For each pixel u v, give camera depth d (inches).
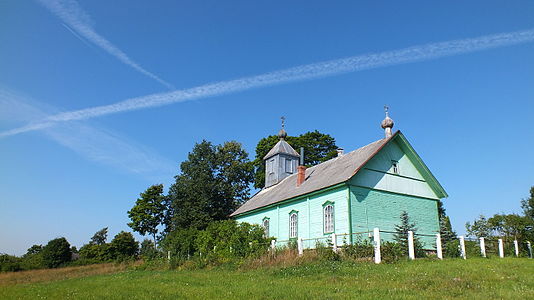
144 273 948.0
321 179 1085.8
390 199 1000.2
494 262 655.8
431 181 1105.4
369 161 987.9
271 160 1571.1
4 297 553.0
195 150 1855.3
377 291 433.4
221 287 524.7
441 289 436.5
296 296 417.4
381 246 719.7
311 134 2043.6
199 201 1720.0
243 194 1913.1
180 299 443.8
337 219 941.8
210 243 1139.9
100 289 593.9
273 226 1201.4
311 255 757.3
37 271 1734.7
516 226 1209.4
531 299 372.2
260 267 779.4
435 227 1082.7
